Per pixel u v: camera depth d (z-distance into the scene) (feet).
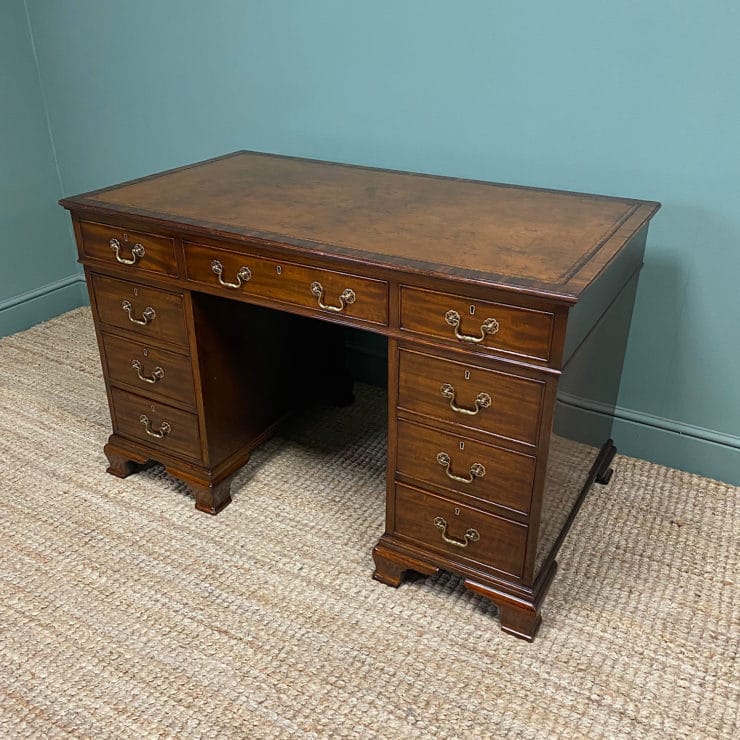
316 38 7.50
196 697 5.02
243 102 8.27
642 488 7.04
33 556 6.23
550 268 4.74
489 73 6.78
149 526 6.58
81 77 9.33
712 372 6.88
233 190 6.48
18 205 9.84
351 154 7.84
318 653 5.35
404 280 4.91
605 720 4.85
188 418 6.53
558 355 4.60
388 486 5.70
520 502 5.16
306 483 7.14
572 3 6.21
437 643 5.43
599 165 6.65
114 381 6.86
